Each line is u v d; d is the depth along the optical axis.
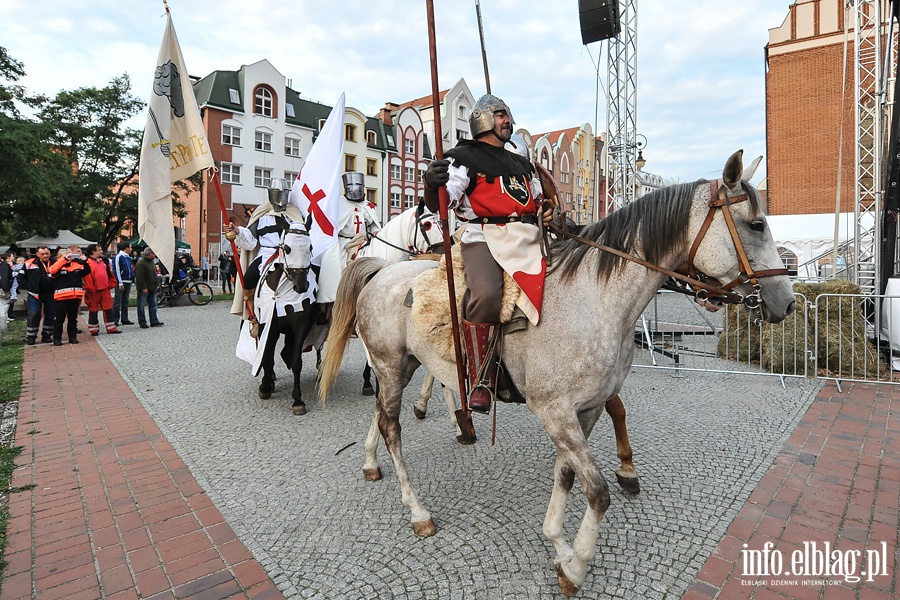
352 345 8.93
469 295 2.53
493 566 2.63
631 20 9.30
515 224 2.48
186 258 20.61
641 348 8.20
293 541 2.90
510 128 2.63
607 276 2.37
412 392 5.93
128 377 6.86
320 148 5.81
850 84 19.12
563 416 2.34
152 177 5.12
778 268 2.19
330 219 5.69
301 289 5.04
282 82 33.16
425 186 2.42
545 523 2.56
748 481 3.52
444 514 3.16
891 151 8.06
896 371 6.42
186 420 5.05
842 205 19.45
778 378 6.30
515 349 2.50
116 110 26.30
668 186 2.43
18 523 3.16
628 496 3.34
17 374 7.12
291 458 4.08
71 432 4.76
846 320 6.51
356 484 3.60
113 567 2.70
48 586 2.56
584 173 44.69
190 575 2.62
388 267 3.51
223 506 3.32
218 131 30.67
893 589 2.43
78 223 26.14
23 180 17.05
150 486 3.63
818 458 3.88
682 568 2.60
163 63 5.17
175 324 12.13
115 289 11.61
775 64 20.58
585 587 2.46
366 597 2.43
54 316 9.45
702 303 2.39
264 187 32.75
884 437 4.27
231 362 7.77
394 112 39.94
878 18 8.82
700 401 5.40
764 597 2.39
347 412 5.28
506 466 3.84
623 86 9.52
